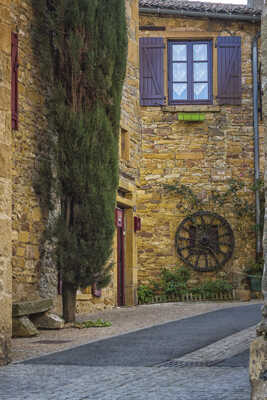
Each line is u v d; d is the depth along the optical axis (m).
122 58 11.88
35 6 11.81
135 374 5.95
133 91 17.48
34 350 8.01
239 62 18.80
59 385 5.46
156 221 18.45
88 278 11.12
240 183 18.56
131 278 16.86
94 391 5.15
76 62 11.27
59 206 12.22
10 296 7.10
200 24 18.84
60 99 11.28
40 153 11.76
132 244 16.98
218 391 5.06
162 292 18.11
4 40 7.28
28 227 11.19
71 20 11.37
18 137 11.00
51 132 12.12
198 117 18.55
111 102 11.66
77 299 13.67
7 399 4.92
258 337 4.07
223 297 18.08
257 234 18.39
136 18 17.75
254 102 18.67
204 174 18.64
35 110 11.65
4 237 7.10
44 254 11.73
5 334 6.93
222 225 18.48
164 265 18.34
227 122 18.77
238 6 19.03
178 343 8.20
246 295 17.64
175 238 18.36
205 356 7.06
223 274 18.39
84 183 11.12
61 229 11.07
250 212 18.48
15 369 6.46
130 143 17.12
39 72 11.84
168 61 18.86
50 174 11.75
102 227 11.19
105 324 10.84
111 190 11.47
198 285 18.34
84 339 9.05
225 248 18.45
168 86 18.78
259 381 3.97
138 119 17.94
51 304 10.64
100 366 6.49
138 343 8.29
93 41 11.39
